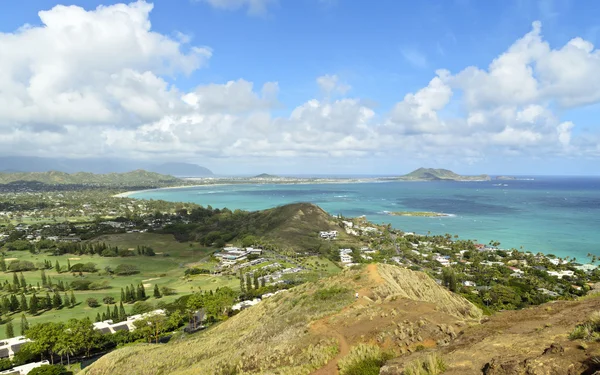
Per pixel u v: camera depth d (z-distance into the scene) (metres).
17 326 84.94
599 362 9.85
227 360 32.62
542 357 11.36
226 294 93.38
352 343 24.86
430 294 51.28
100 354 71.25
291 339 30.30
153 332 77.25
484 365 12.70
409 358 16.30
